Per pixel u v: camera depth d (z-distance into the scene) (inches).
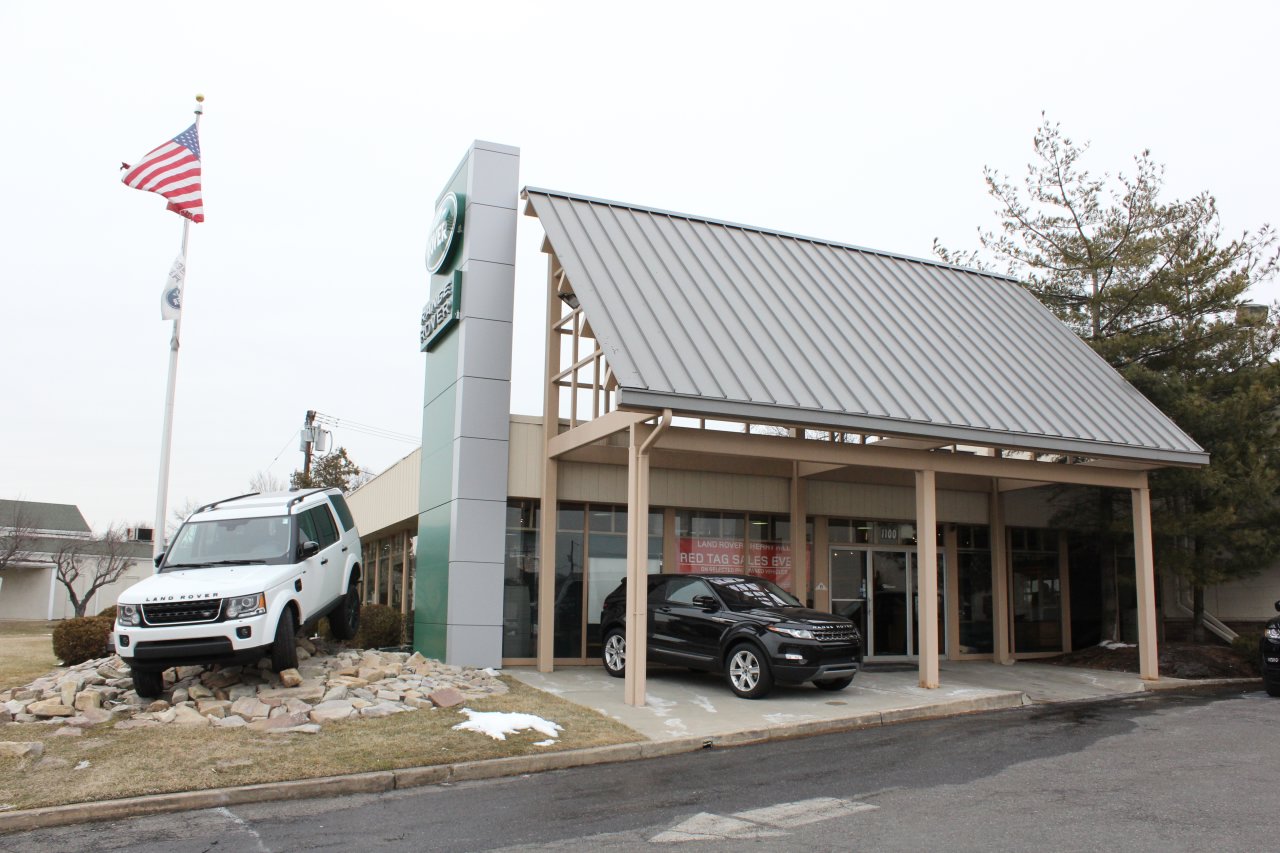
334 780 330.6
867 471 718.5
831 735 440.5
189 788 318.3
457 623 609.0
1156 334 786.2
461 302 649.0
